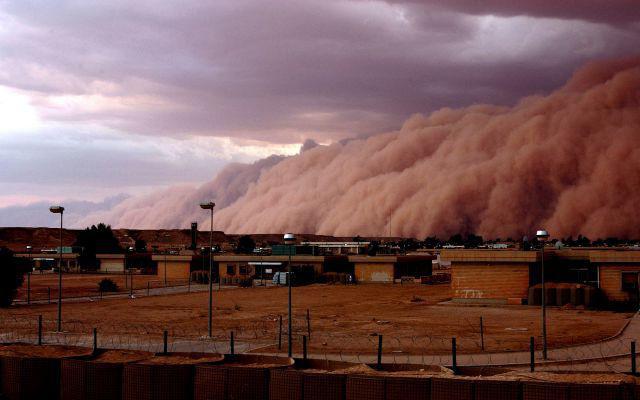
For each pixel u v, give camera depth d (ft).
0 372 81.15
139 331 142.31
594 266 193.36
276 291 269.03
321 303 214.69
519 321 156.87
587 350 112.27
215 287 297.12
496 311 179.22
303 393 71.10
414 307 195.11
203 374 74.49
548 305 187.83
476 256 196.75
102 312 187.73
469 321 158.20
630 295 184.85
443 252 200.75
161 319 169.07
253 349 115.55
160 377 74.84
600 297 185.88
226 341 125.90
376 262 315.17
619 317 163.63
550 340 124.77
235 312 186.50
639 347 114.83
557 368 95.61
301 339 128.47
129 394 75.82
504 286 193.57
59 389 79.36
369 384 69.10
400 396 68.28
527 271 191.21
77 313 184.85
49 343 123.24
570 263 196.75
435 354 108.47
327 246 397.80
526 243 213.25
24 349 95.66
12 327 149.89
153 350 114.83
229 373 73.61
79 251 457.27
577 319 160.15
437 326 149.28
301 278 304.71
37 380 79.66
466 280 198.39
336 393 70.23
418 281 314.55
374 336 132.36
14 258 211.00
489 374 77.41
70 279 352.90
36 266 451.94
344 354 109.29
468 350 112.57
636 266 185.68
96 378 77.05
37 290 274.98
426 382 67.92
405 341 124.77
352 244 392.47
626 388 63.72
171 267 366.63
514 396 65.77
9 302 207.51
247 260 332.60
